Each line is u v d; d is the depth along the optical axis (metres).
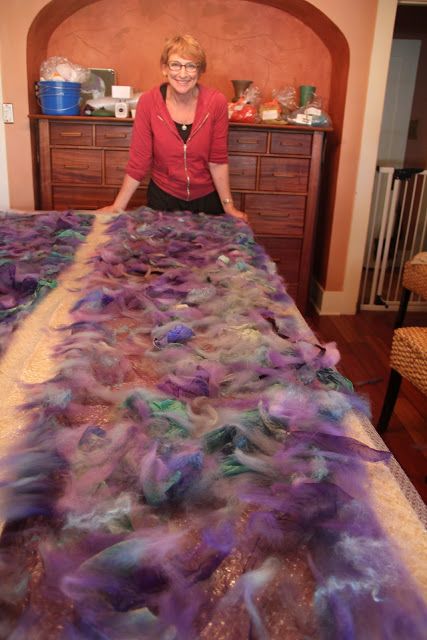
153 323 0.98
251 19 3.55
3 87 3.27
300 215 3.48
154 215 2.01
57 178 3.35
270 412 0.66
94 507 0.51
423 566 0.48
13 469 0.56
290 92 3.53
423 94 5.02
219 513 0.52
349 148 3.54
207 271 1.26
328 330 3.53
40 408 0.69
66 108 3.21
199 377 0.75
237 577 0.47
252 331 0.90
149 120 2.40
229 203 2.59
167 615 0.42
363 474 0.58
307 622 0.43
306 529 0.50
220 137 2.46
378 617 0.42
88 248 1.52
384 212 3.73
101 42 3.52
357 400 0.75
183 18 3.52
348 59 3.36
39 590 0.45
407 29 4.91
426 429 2.35
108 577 0.44
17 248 1.44
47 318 1.00
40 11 3.17
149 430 0.63
